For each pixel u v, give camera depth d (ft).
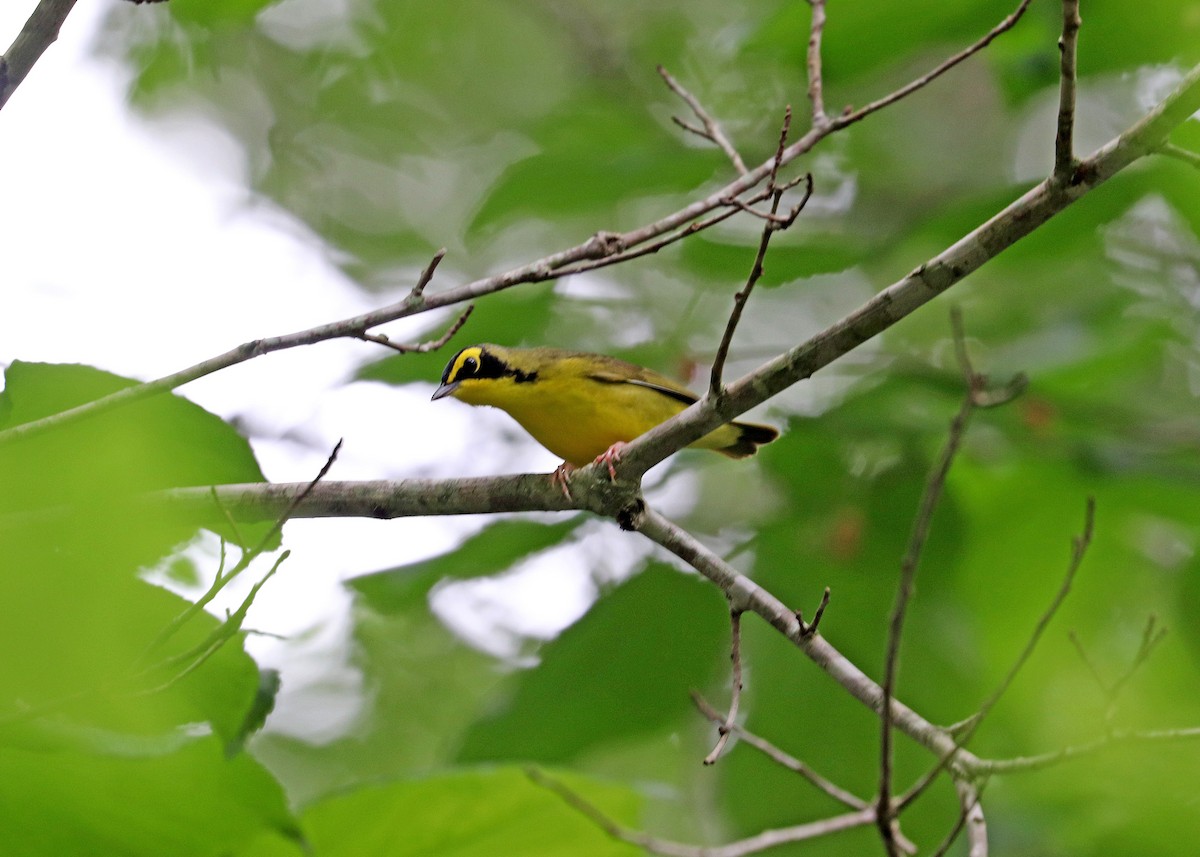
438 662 56.08
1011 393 22.16
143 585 20.20
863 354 50.90
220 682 22.35
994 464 43.83
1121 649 42.98
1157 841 33.83
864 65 40.98
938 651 38.22
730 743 36.40
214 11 42.11
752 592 28.63
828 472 42.78
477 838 26.16
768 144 54.90
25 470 18.52
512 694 36.73
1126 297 46.75
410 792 24.73
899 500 41.19
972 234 24.81
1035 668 40.32
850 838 35.73
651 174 42.70
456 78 71.15
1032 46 41.04
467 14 68.59
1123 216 42.55
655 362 48.70
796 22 38.93
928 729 25.79
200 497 24.88
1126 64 40.78
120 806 20.44
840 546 39.91
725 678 37.04
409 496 29.71
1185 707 38.55
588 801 25.91
